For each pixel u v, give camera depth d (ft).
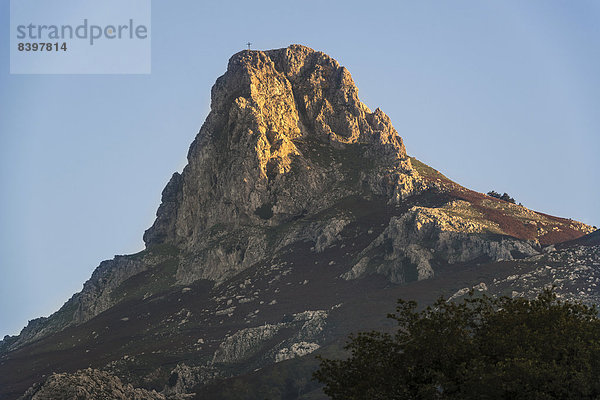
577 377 348.38
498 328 378.94
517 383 345.31
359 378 386.11
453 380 361.92
